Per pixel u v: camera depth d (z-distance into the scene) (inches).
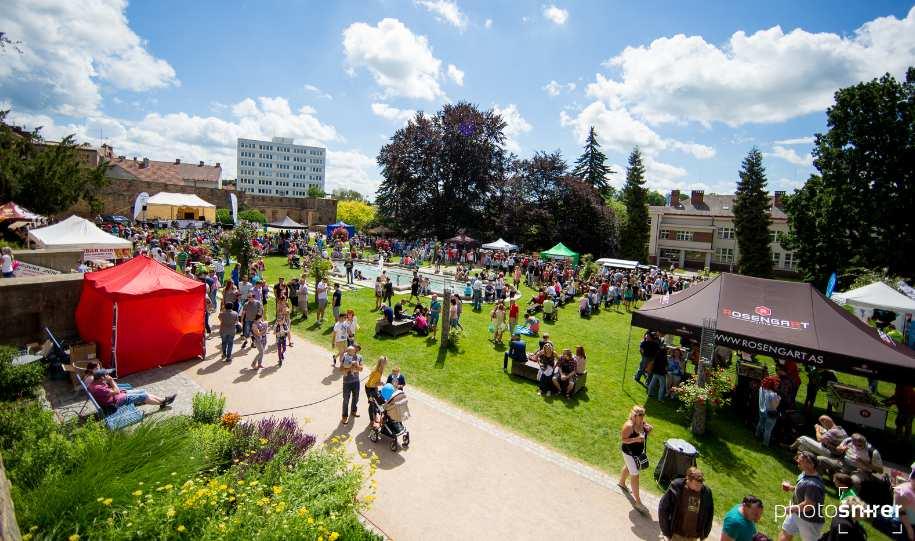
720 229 2251.5
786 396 399.5
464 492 274.7
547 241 1768.0
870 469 293.1
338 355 477.1
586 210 1754.4
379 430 325.7
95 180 1251.8
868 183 1037.8
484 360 530.9
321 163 6565.0
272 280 899.4
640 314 452.4
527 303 895.7
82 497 179.5
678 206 2443.4
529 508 264.7
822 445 325.7
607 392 464.8
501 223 1777.8
